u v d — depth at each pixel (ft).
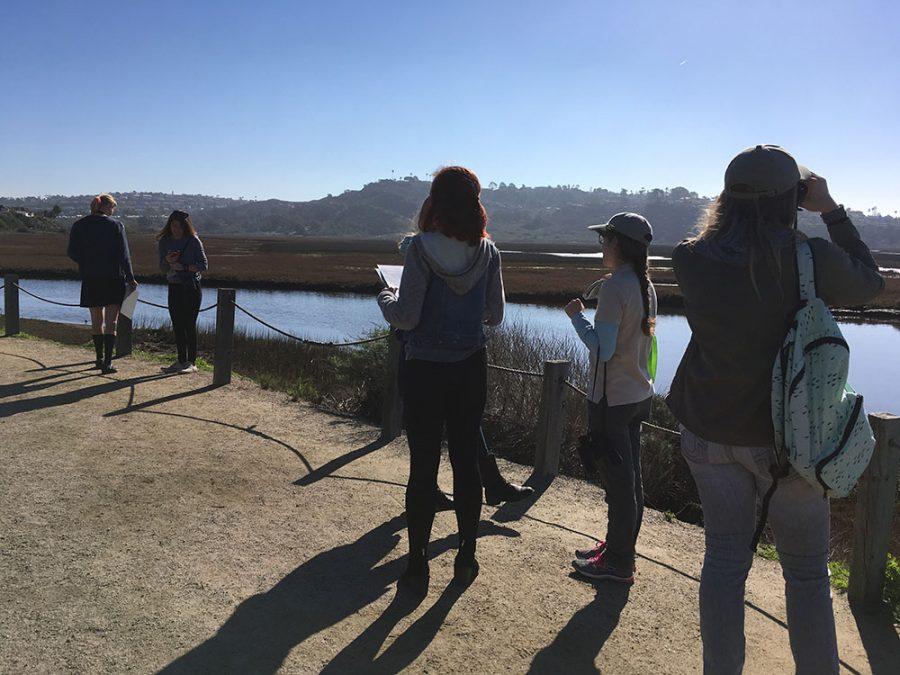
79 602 9.81
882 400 51.52
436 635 9.63
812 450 6.57
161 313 74.64
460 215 9.82
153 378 24.77
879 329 97.35
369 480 15.72
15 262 151.94
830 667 7.16
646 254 10.69
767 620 10.72
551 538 13.34
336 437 19.01
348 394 26.32
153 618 9.53
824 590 7.21
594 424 11.11
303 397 24.68
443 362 10.18
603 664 9.24
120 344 28.94
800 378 6.57
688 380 7.45
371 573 11.34
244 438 18.28
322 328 77.61
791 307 6.84
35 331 45.93
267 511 13.61
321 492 14.82
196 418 19.86
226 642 9.12
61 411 19.62
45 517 12.61
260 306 101.65
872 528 11.16
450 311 10.09
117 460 15.88
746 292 6.87
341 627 9.69
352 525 13.21
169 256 25.76
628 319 10.55
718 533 7.32
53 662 8.41
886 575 11.75
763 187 6.95
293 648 9.09
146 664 8.52
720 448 7.20
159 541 11.94
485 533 13.41
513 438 24.08
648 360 11.14
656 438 25.07
